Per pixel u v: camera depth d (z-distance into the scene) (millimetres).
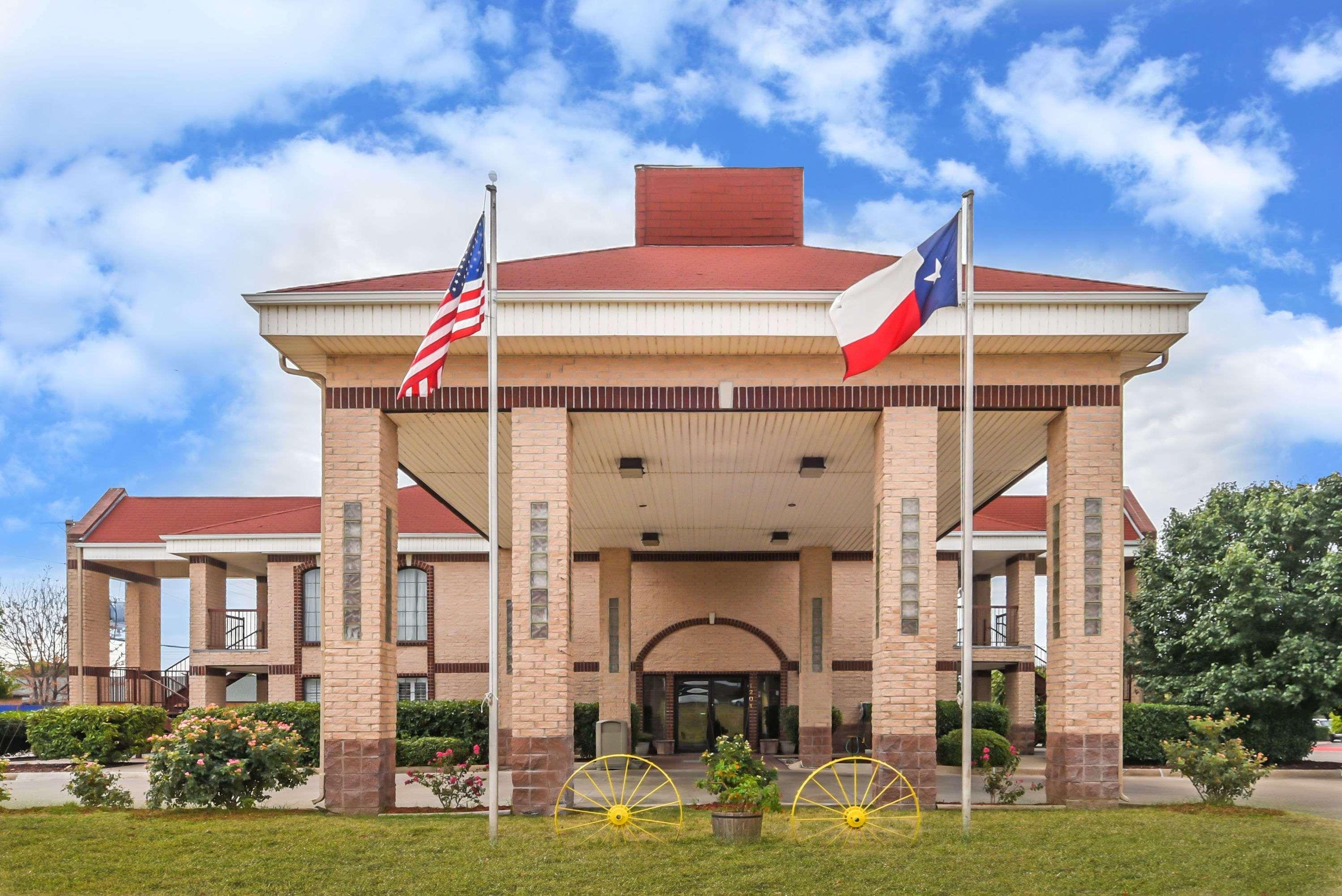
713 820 12273
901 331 12477
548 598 14469
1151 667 26609
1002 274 15375
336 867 11055
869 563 29766
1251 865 10992
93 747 25219
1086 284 14922
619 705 26469
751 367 14906
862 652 29500
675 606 29531
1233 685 24016
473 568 31344
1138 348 14500
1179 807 14430
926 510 14617
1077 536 14609
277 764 14922
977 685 35688
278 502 37062
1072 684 14422
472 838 12344
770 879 10516
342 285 14633
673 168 21156
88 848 11906
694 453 17562
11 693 25203
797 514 22984
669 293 13891
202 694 31141
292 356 14852
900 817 13406
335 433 14773
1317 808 16281
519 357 14883
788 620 29469
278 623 31328
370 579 14547
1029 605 30875
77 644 34031
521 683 14320
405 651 31062
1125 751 25016
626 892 10141
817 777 21078
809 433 16156
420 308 14094
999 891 10172
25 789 19938
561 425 14773
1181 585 26078
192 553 31375
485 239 12859
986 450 17219
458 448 17234
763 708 29422
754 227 20969
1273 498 25125
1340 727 39812
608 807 14016
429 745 25797
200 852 11703
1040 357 14852
